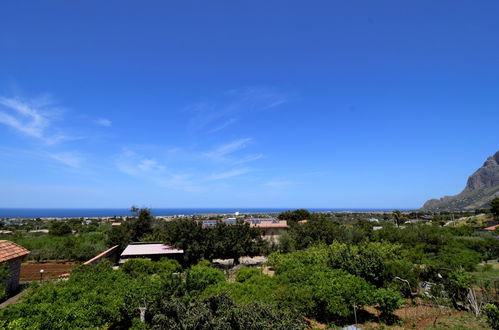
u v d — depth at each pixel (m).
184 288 14.00
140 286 13.52
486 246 33.75
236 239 30.73
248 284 15.61
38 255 33.28
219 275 17.84
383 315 16.16
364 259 19.14
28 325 9.57
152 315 12.50
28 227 73.25
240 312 10.98
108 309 11.71
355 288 15.37
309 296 14.89
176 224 31.83
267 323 10.20
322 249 26.28
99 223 84.56
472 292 17.11
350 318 15.84
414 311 16.83
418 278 20.92
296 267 19.84
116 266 31.81
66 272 27.25
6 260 18.70
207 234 30.94
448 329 14.06
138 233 42.44
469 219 76.88
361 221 61.72
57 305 11.10
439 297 18.61
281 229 46.72
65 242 37.09
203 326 10.22
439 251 31.16
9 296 19.16
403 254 27.38
